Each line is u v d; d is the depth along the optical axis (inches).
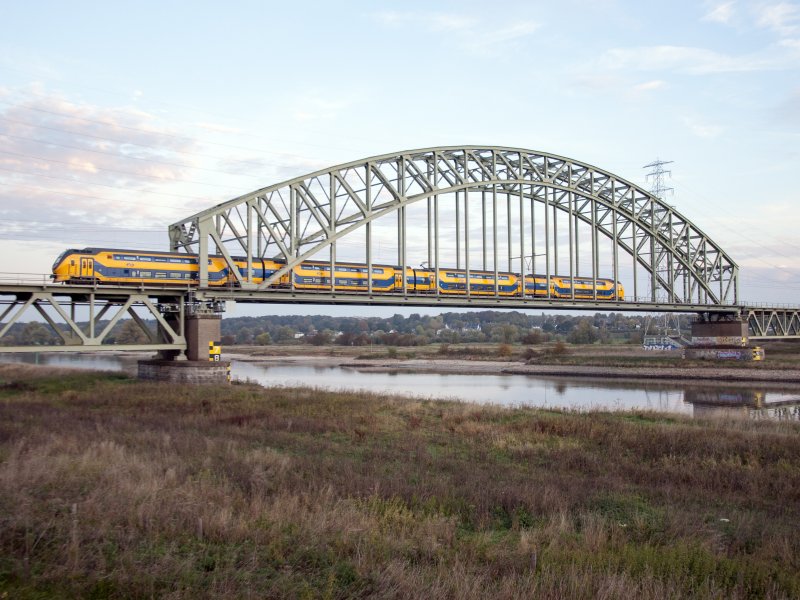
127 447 788.0
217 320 1847.9
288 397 1562.5
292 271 2080.5
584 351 5078.7
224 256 1920.5
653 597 369.4
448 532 494.6
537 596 364.8
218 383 1801.2
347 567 400.5
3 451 691.4
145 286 1780.3
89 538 413.7
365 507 551.8
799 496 716.0
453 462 853.8
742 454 968.9
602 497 644.1
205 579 366.6
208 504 508.1
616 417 1444.4
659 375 3329.2
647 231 3444.9
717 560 448.8
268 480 635.5
